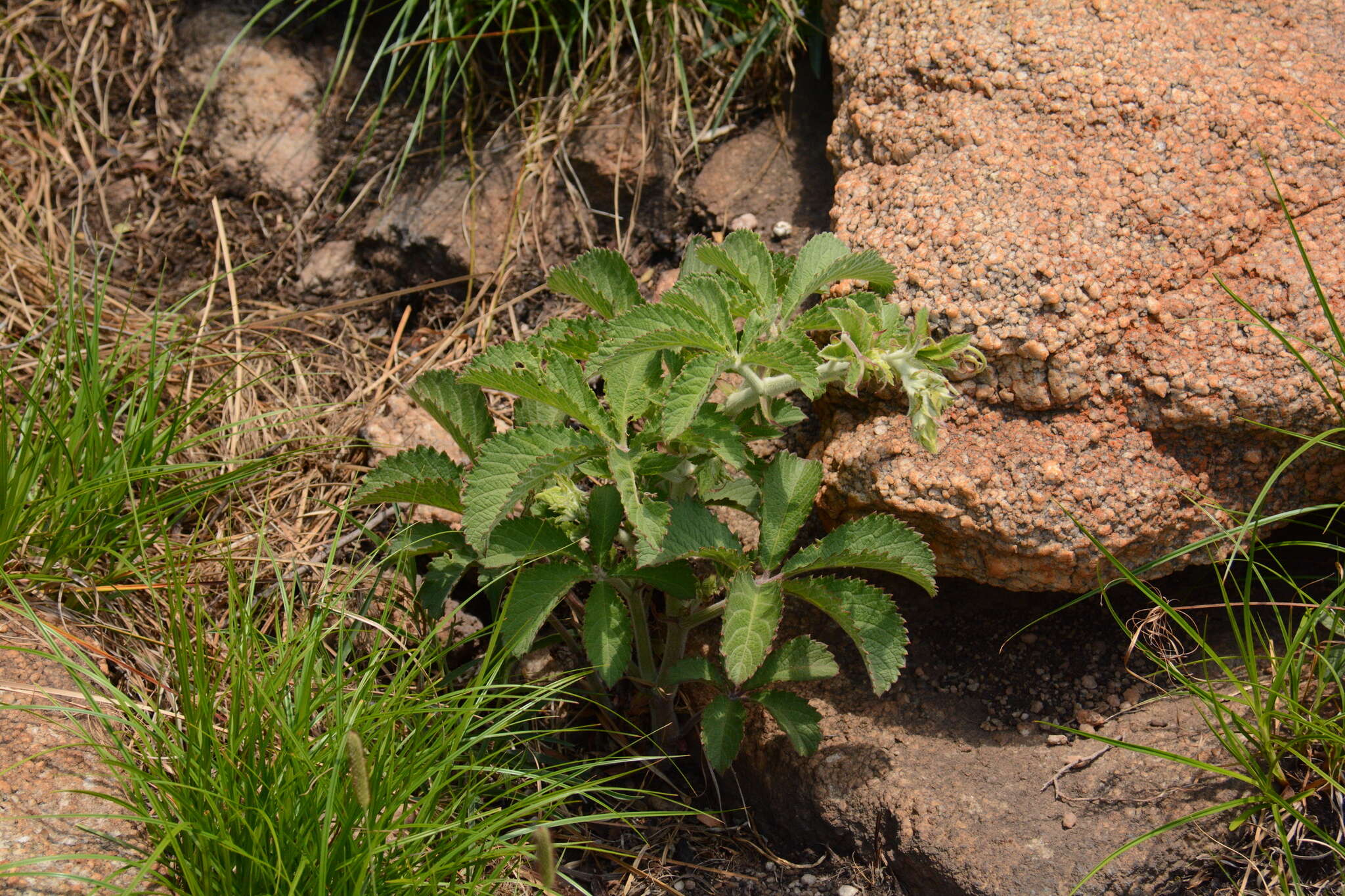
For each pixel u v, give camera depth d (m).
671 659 2.54
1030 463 2.34
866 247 2.60
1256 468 2.38
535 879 2.32
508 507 2.10
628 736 2.71
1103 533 2.31
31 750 2.12
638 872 2.42
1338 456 2.38
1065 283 2.37
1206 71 2.57
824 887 2.43
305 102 3.76
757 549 2.68
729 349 2.17
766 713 2.62
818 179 3.33
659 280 3.38
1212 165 2.48
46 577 2.38
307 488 3.00
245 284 3.55
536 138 3.53
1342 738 2.09
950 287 2.43
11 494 2.41
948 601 2.71
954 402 2.37
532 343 2.46
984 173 2.55
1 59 3.77
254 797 2.00
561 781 2.28
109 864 2.01
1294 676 2.21
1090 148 2.53
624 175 3.48
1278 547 2.59
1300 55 2.62
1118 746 2.35
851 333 2.19
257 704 2.06
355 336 3.45
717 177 3.45
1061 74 2.60
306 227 3.64
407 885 1.95
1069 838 2.24
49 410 2.72
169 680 2.41
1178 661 2.50
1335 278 2.36
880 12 2.92
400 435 3.04
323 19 3.88
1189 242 2.41
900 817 2.35
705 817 2.61
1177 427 2.35
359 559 2.88
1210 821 2.22
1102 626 2.61
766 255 2.40
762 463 2.51
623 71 3.60
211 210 3.66
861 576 2.73
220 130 3.72
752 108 3.57
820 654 2.39
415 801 2.23
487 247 3.47
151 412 2.73
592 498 2.35
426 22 3.55
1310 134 2.49
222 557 2.71
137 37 3.86
